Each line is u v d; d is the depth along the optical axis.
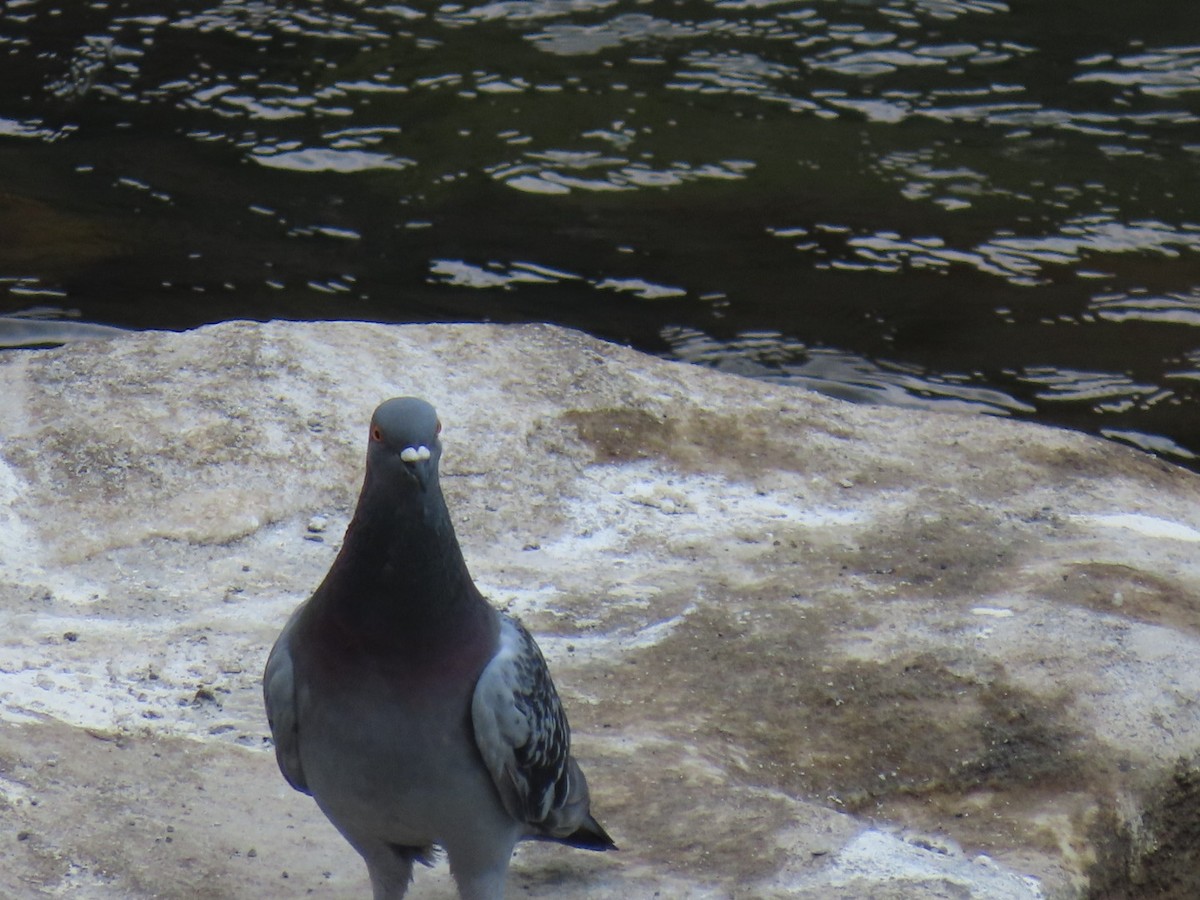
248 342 2.05
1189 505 2.04
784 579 1.90
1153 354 2.82
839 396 2.69
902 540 1.95
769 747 1.74
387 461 1.51
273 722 1.55
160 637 1.80
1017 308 2.96
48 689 1.73
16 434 1.94
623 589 1.88
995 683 1.78
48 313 2.80
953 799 1.73
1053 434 2.12
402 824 1.55
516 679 1.54
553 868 1.64
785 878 1.62
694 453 2.03
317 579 1.87
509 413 2.03
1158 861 1.74
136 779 1.67
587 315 2.90
